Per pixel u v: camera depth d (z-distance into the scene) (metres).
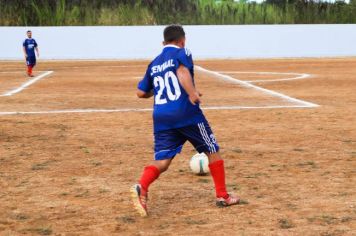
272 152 19.42
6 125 26.02
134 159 18.48
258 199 13.48
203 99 36.03
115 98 37.16
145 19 92.25
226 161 18.00
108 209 12.87
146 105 33.38
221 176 12.79
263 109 31.03
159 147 12.24
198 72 59.03
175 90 11.98
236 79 50.97
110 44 84.38
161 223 11.77
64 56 84.06
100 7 93.75
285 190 14.34
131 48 84.62
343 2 98.75
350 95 38.00
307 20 95.38
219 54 85.88
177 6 95.00
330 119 27.22
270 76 54.03
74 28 83.75
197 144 12.43
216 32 85.38
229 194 13.21
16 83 48.72
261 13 95.06
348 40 88.19
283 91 40.84
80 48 84.19
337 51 88.25
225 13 94.25
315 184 14.92
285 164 17.48
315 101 34.72
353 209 12.57
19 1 90.81
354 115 28.47
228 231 11.16
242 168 16.95
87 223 11.87
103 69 64.75
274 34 86.44
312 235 10.84
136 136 22.98
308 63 73.06
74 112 30.33
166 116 12.04
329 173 16.22
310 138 22.14
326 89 42.03
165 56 12.05
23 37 83.12
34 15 89.31
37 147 20.70
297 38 86.94
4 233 11.27
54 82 49.53
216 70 61.78
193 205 13.08
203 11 94.69
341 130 24.02
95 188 14.80
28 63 55.41
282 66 67.81
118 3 95.12
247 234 10.95
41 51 83.62
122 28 84.25
